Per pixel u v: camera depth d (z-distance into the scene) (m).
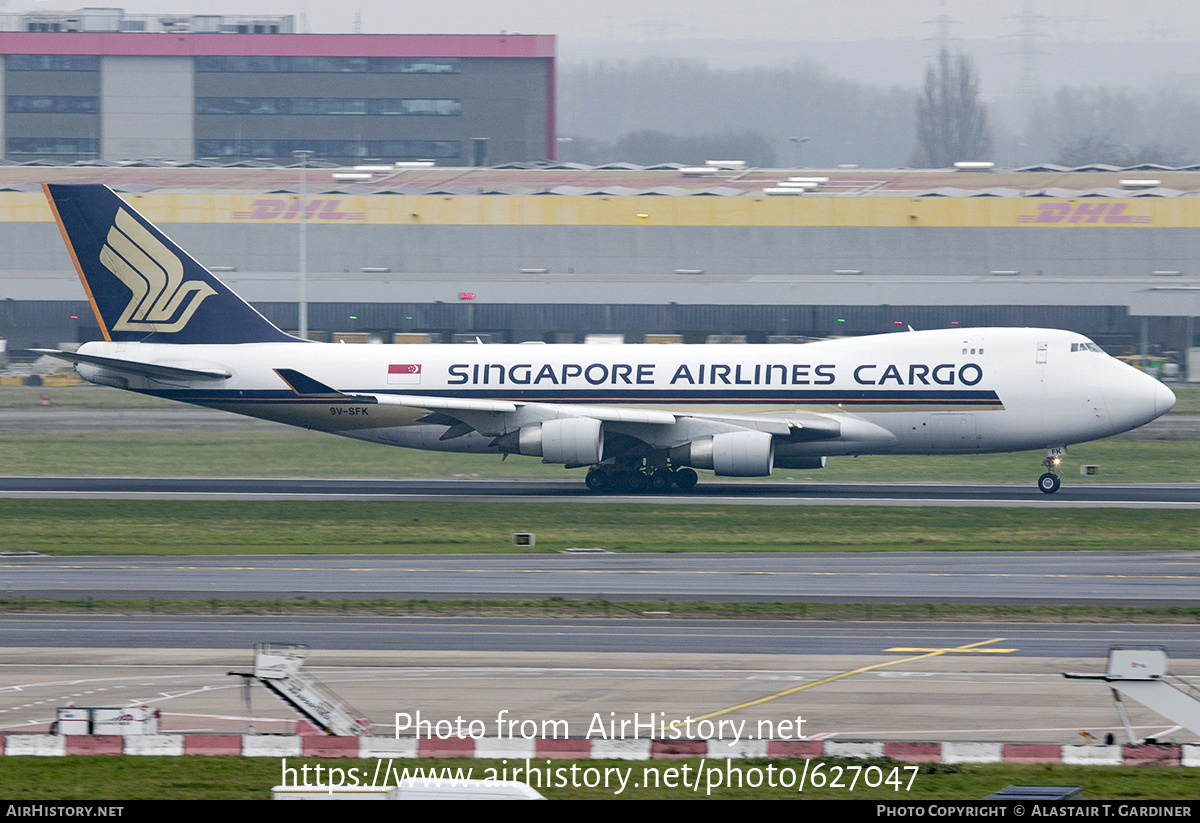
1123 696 108.62
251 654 123.69
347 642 129.50
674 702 107.38
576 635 133.12
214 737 92.31
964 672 117.12
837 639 131.50
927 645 128.62
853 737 98.38
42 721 101.06
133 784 85.44
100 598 151.50
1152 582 161.50
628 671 117.62
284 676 96.56
